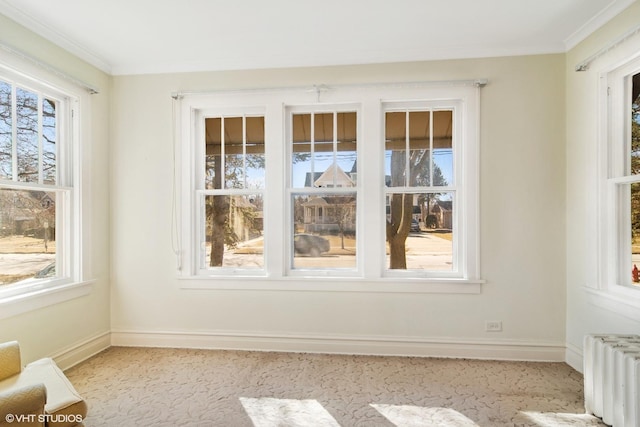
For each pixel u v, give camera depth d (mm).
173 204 2994
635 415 1623
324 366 2598
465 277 2762
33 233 2400
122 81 3027
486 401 2104
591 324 2404
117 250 3027
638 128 2170
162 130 2998
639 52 2016
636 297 2105
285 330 2895
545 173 2684
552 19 2336
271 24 2391
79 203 2697
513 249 2713
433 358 2736
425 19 2330
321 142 2959
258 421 1916
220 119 3041
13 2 2109
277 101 2906
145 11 2219
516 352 2709
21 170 2305
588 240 2422
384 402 2098
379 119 2818
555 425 1860
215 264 3045
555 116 2674
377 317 2820
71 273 2678
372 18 2316
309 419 1931
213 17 2295
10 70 2166
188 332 2967
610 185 2289
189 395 2186
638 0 2035
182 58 2902
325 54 2828
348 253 2934
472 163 2736
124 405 2072
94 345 2838
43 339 2391
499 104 2717
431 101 2834
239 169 3027
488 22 2373
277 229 2906
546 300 2686
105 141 2980
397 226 2891
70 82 2588
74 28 2422
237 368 2566
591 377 1943
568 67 2635
